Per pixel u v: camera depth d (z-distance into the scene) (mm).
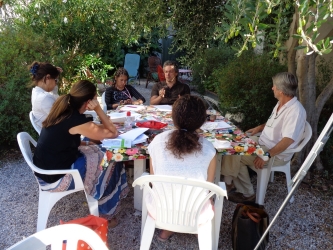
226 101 4254
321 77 4395
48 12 5348
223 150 2301
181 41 4512
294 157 3600
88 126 2299
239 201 2996
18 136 2387
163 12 3812
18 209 2869
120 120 2895
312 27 1630
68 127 2275
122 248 2383
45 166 2318
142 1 3742
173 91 3975
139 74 10305
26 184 3328
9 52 3975
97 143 2904
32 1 5488
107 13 5449
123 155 2197
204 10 3844
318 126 3932
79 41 5543
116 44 6055
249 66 4113
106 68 7223
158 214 1975
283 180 3492
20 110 3832
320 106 3498
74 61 5598
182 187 1847
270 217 2799
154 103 3924
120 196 2617
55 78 3066
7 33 4391
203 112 1938
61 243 1253
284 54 4602
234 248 2244
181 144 1874
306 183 3406
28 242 1229
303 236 2545
